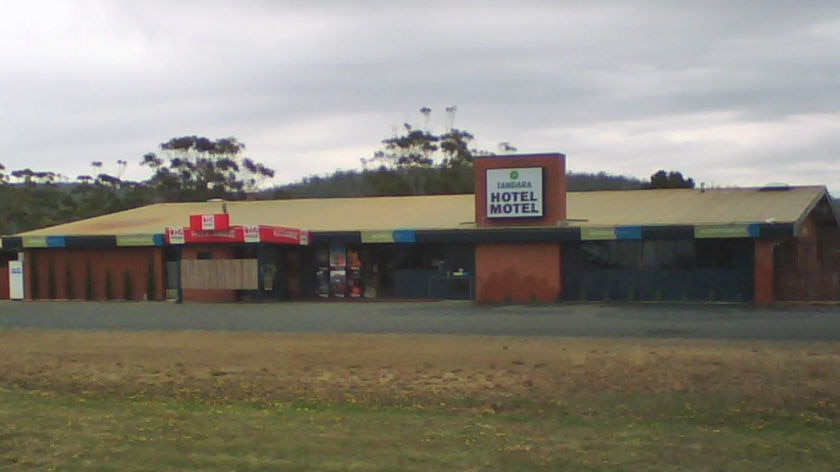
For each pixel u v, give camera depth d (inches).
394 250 1582.2
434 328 1007.6
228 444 448.1
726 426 483.8
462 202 1808.6
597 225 1407.5
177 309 1370.6
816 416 503.2
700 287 1373.0
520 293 1448.1
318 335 960.9
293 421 511.8
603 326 990.4
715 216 1398.9
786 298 1360.7
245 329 1044.5
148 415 539.5
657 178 2650.1
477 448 432.8
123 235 1632.6
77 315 1282.0
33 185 3063.5
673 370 665.6
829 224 1605.6
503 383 636.7
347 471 392.8
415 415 530.9
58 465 417.4
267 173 3565.5
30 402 596.4
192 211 1925.4
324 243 1585.9
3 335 1020.5
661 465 393.1
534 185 1451.8
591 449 426.3
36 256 1704.0
